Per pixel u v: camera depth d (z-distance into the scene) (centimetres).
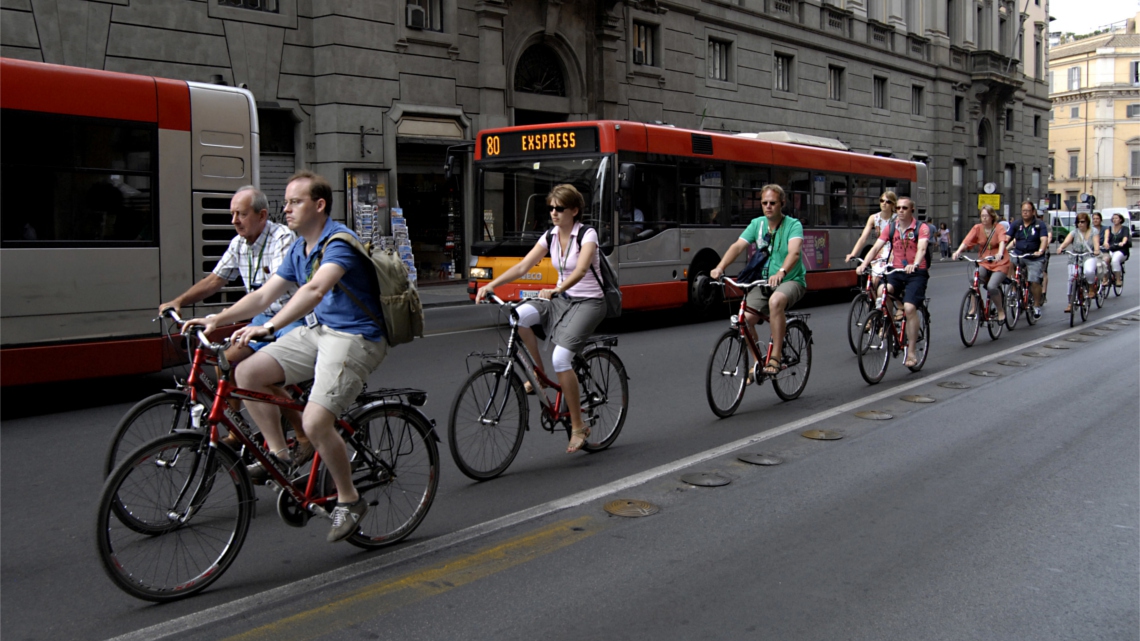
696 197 1477
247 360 430
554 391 667
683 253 1446
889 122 3919
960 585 414
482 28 2144
